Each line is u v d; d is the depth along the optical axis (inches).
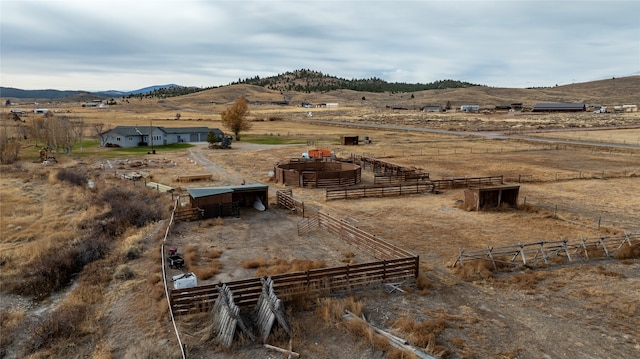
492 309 663.1
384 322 623.5
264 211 1328.7
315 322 623.2
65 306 733.9
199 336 597.6
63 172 2000.5
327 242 1024.9
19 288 841.5
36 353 605.0
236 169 2208.4
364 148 3053.6
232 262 887.7
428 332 588.7
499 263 837.8
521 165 2236.7
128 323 658.8
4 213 1382.9
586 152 2714.1
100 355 575.8
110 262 917.2
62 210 1430.9
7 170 2185.0
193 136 3646.7
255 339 584.1
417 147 3078.2
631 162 2290.8
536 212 1272.1
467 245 981.2
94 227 1171.9
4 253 1034.7
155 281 782.5
